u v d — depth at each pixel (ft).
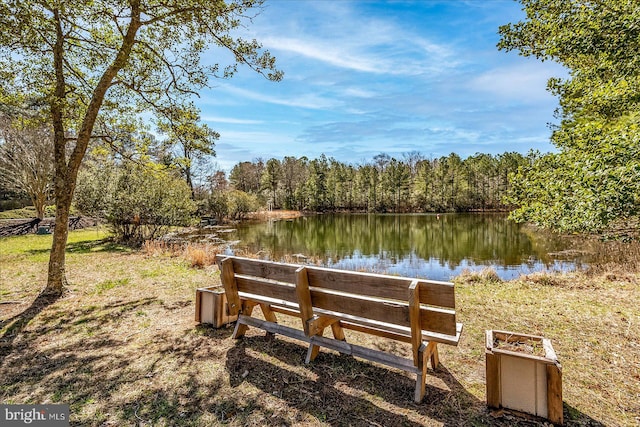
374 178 156.25
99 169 39.55
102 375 8.24
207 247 37.58
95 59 18.30
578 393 7.43
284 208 161.48
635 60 12.11
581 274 22.16
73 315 12.90
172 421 6.47
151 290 16.78
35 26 14.47
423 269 35.06
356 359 8.98
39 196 61.26
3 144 57.77
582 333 11.10
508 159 141.49
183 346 9.87
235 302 9.98
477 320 12.42
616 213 9.77
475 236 63.93
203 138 21.58
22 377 8.19
